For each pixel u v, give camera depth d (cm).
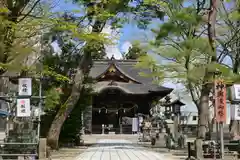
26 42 1730
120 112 5331
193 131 4741
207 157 1722
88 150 2289
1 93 2175
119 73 5303
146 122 3591
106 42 1653
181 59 2136
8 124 1933
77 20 1670
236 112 1722
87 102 2739
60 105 2481
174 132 2839
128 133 5159
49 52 2162
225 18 2088
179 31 1784
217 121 1662
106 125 5309
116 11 1877
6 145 1583
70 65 2475
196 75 1847
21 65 1441
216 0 1838
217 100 1667
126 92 5019
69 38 1870
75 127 2698
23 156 1543
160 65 2203
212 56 1864
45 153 1562
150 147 2669
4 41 1357
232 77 1769
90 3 1691
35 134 1703
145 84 5297
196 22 1738
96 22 1908
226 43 2200
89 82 2711
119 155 1975
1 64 1318
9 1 1359
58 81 2405
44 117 2505
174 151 2294
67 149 2358
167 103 3666
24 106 1525
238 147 1864
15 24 1302
